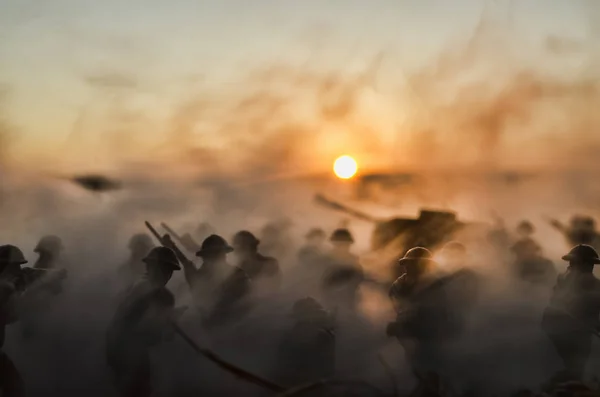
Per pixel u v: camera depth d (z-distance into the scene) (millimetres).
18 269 6359
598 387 5660
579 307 6305
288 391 5359
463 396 6043
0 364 5887
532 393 5734
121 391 5797
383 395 5656
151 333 5805
